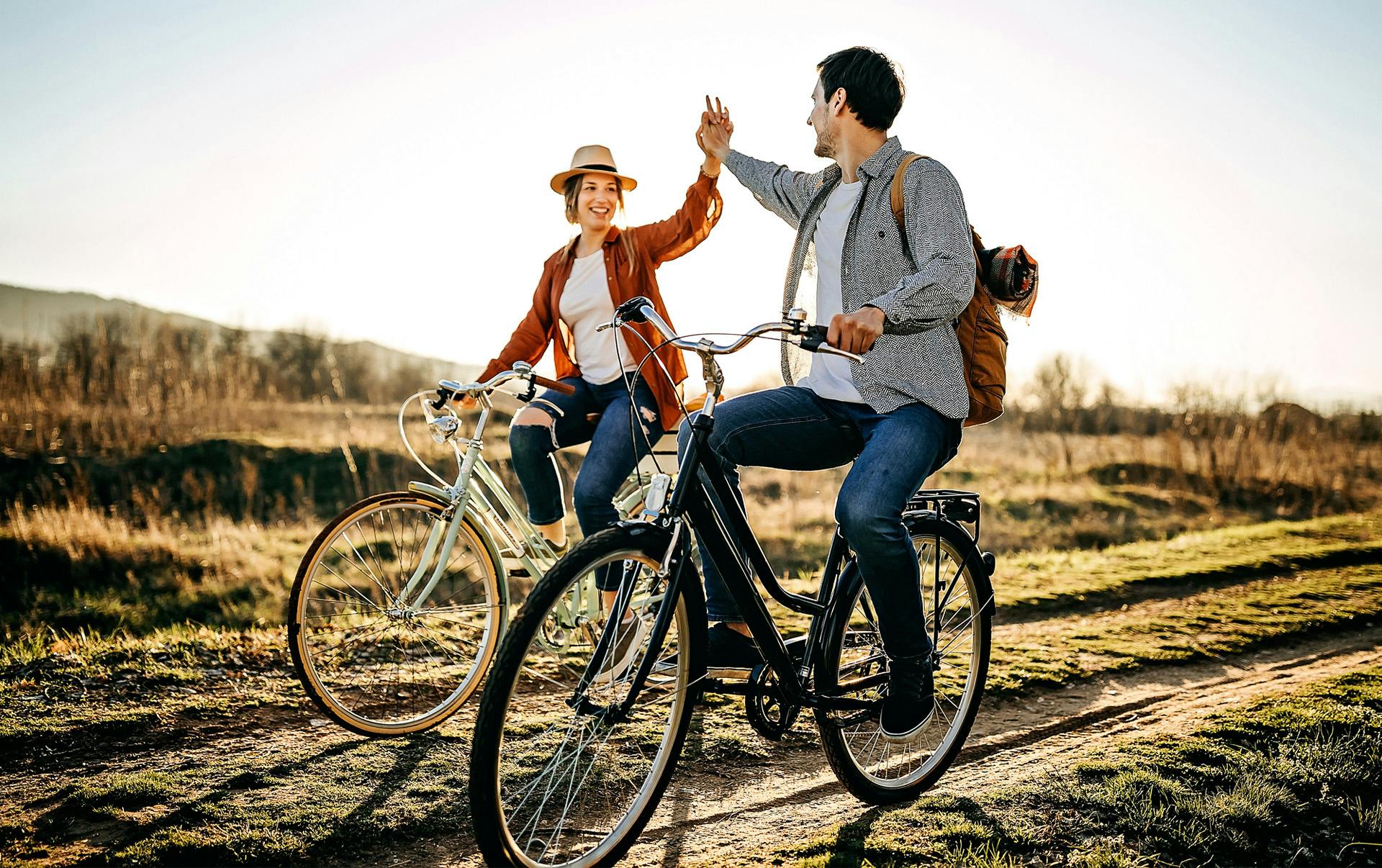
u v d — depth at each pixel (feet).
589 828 9.53
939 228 9.21
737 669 9.47
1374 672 15.05
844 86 9.96
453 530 11.93
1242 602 21.30
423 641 15.06
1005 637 18.03
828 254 10.44
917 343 9.60
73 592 29.17
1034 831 9.60
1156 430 66.18
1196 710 13.73
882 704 10.05
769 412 9.81
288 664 14.07
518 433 12.87
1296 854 9.49
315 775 10.42
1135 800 10.20
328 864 8.80
